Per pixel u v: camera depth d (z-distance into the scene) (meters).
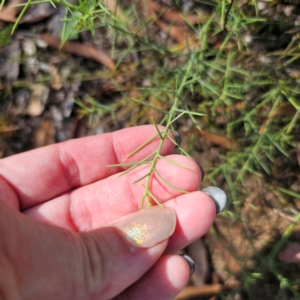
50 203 0.14
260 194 0.20
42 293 0.10
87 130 0.21
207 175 0.19
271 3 0.18
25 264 0.10
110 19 0.20
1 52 0.22
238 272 0.19
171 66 0.21
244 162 0.19
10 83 0.21
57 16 0.21
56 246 0.10
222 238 0.20
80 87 0.22
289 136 0.18
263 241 0.19
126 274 0.11
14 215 0.10
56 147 0.15
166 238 0.12
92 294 0.11
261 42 0.19
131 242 0.11
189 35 0.20
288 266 0.19
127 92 0.21
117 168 0.15
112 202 0.14
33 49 0.22
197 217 0.13
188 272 0.13
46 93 0.21
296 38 0.18
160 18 0.20
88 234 0.11
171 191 0.14
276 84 0.18
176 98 0.15
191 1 0.20
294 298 0.19
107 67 0.21
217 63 0.18
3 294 0.09
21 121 0.21
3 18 0.21
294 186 0.20
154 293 0.13
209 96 0.20
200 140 0.21
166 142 0.15
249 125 0.19
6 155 0.21
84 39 0.21
